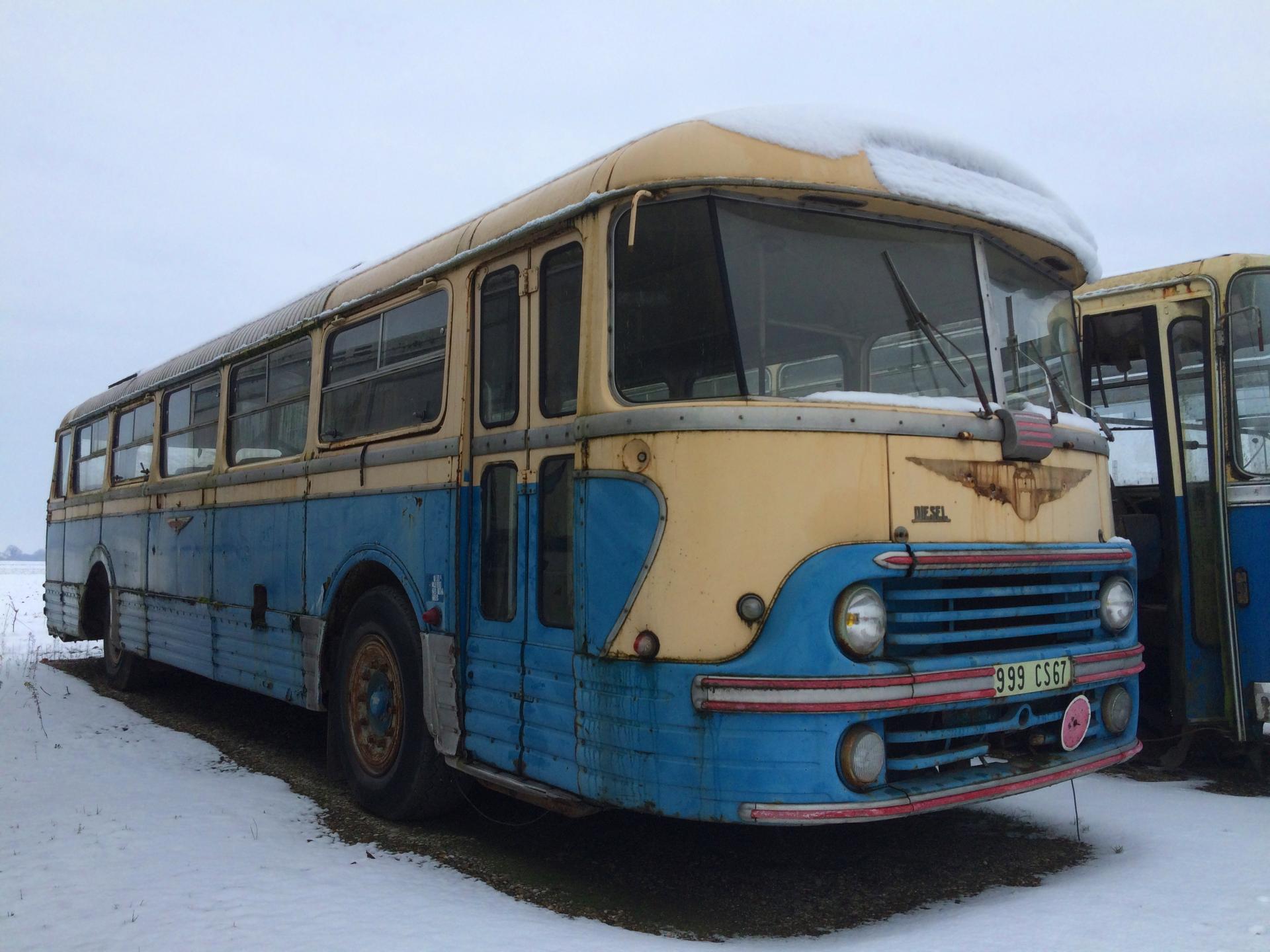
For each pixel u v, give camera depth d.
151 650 8.79
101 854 4.55
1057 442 4.36
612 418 3.96
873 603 3.58
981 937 3.47
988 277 4.48
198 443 8.24
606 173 4.17
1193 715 6.06
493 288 4.83
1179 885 3.97
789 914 3.90
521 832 5.08
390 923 3.69
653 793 3.69
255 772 6.41
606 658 3.89
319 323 6.39
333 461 6.01
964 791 3.70
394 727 5.34
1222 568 6.01
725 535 3.67
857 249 4.15
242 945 3.49
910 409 3.93
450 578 4.87
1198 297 6.25
